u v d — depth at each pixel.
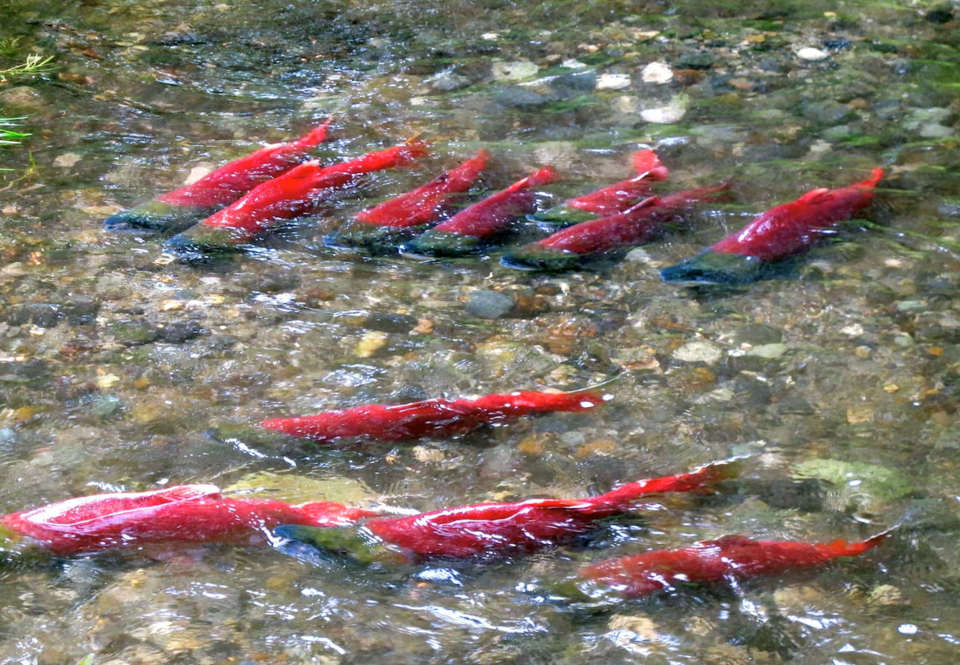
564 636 3.63
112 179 6.94
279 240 6.28
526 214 6.47
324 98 8.11
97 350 5.26
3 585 3.82
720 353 5.23
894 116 7.64
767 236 5.98
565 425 4.75
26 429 4.70
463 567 3.89
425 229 6.35
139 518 3.92
